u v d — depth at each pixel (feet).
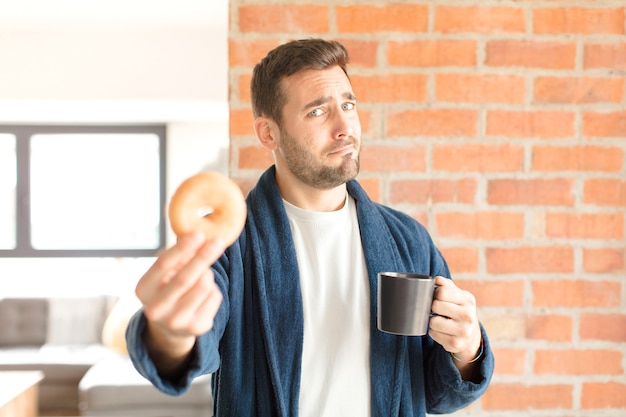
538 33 5.95
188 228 3.07
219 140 21.39
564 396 5.97
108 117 20.75
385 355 4.42
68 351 17.51
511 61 5.93
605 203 5.99
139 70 18.04
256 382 4.38
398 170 5.90
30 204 21.49
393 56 5.89
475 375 4.34
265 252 4.51
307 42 4.52
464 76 5.91
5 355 16.88
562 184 5.96
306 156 4.39
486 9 5.92
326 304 4.48
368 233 4.64
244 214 3.18
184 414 14.14
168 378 3.18
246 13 5.84
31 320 18.57
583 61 5.97
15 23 17.12
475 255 5.93
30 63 17.87
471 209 5.92
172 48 18.07
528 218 5.95
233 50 5.84
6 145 21.48
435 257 5.02
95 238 21.63
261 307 4.38
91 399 14.03
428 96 5.90
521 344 5.95
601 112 5.98
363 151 5.89
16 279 21.31
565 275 5.97
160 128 21.63
